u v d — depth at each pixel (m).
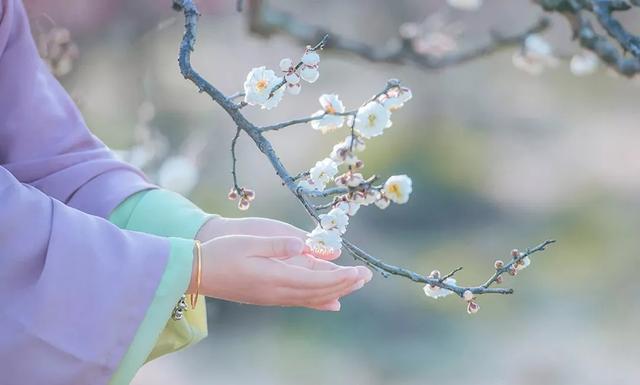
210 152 11.58
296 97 14.33
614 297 11.48
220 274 2.59
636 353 10.21
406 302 11.27
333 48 4.45
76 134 3.09
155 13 6.48
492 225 13.00
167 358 10.08
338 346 10.58
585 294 11.54
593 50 3.49
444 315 11.14
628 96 16.34
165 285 2.59
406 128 14.73
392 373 10.15
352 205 2.27
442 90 15.25
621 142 15.25
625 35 3.10
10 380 2.56
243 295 2.62
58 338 2.55
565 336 10.63
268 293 2.59
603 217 13.19
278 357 10.31
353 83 14.91
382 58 4.48
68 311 2.56
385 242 12.52
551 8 3.37
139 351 2.58
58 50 4.75
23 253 2.58
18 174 3.00
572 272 12.05
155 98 7.50
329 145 12.84
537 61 4.63
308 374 9.98
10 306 2.56
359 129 2.25
